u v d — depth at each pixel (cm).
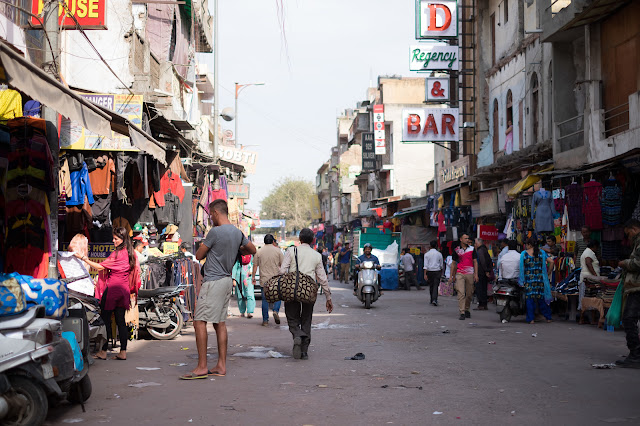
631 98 1581
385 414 616
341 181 7406
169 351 1068
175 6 2561
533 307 1476
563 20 1841
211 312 816
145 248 1485
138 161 1320
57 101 670
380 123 5328
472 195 2859
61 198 1170
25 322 557
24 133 840
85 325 687
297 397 696
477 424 576
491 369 862
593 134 1742
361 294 1939
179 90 2528
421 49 3014
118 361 954
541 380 778
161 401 677
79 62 1916
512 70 2547
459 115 3303
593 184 1485
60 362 581
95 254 1178
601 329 1320
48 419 601
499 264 1558
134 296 1126
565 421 582
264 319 1457
